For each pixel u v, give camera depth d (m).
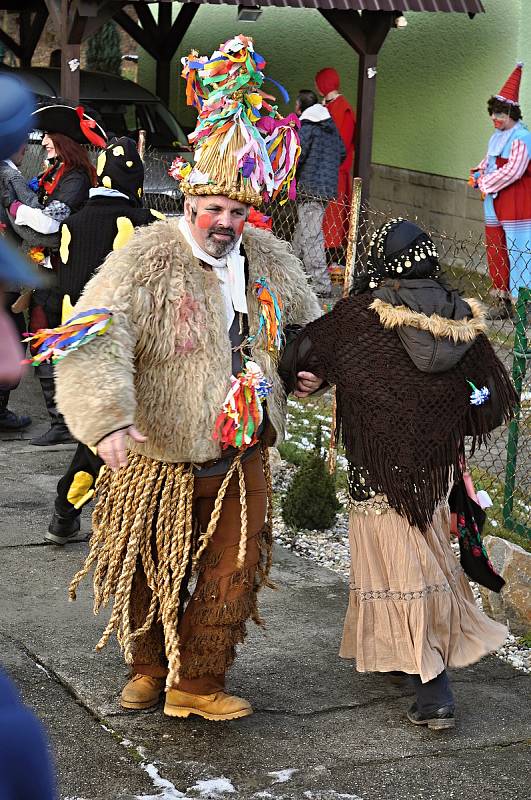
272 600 9.09
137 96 25.44
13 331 1.76
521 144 19.47
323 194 20.75
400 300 6.71
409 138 26.39
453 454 6.79
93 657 7.80
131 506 6.55
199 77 6.40
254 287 6.67
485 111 24.05
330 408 15.23
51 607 8.70
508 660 8.25
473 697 7.56
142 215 9.84
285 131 6.67
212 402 6.30
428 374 6.69
